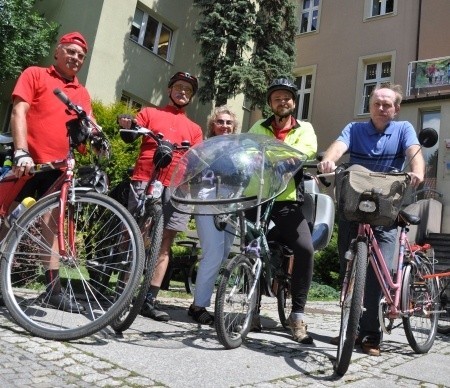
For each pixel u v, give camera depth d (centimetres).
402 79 1480
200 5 1272
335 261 1077
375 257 309
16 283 284
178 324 341
